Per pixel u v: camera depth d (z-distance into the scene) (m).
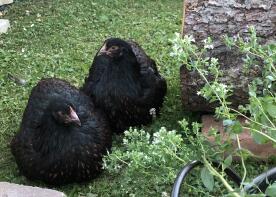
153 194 1.30
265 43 1.37
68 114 1.30
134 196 1.30
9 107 1.72
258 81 1.15
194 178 1.29
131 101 1.52
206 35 1.41
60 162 1.32
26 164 1.35
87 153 1.33
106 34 2.31
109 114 1.53
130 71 1.52
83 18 2.49
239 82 1.40
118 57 1.50
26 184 1.38
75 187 1.36
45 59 2.06
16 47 2.20
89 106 1.46
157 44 2.17
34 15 2.53
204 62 1.15
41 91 1.47
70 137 1.32
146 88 1.55
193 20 1.42
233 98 1.43
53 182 1.35
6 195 1.25
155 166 1.12
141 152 1.09
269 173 0.97
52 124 1.32
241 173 1.35
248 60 1.19
